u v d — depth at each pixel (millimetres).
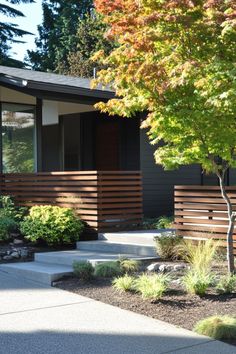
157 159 7086
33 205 11648
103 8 6613
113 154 15320
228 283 6398
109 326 5461
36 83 11383
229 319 5340
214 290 6512
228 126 6336
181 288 6668
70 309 6117
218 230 8367
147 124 6617
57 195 11195
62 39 38031
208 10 6059
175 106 6355
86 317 5789
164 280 6656
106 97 12664
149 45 6273
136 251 9086
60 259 8703
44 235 10062
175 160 6984
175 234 8922
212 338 5102
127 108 6844
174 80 5887
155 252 8750
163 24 6312
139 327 5422
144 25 6340
